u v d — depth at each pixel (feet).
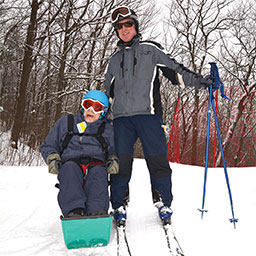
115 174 7.80
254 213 8.82
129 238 6.70
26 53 42.83
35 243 6.22
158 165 7.75
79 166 6.59
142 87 7.78
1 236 6.65
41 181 13.33
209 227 7.56
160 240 6.51
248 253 5.95
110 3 53.52
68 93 48.62
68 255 5.58
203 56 60.44
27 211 8.88
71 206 5.76
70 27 49.01
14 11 42.96
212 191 12.14
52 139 7.20
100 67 51.88
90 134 7.22
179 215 8.65
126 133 7.89
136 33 8.26
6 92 56.03
